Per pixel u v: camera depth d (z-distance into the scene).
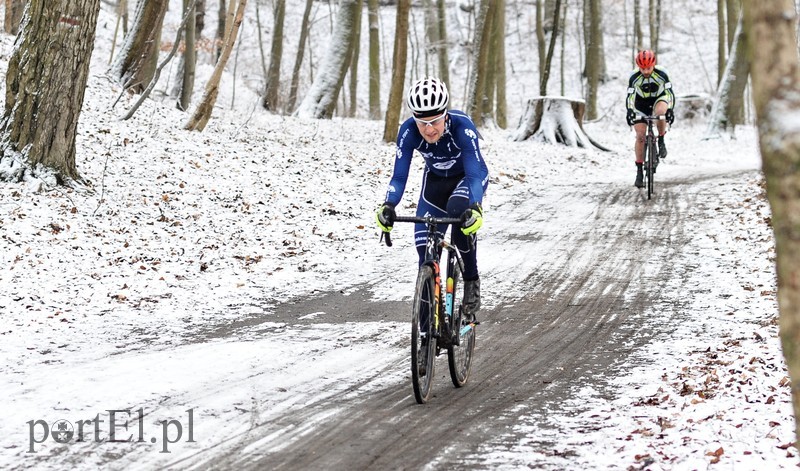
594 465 4.90
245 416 5.94
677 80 60.66
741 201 15.47
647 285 10.41
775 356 6.98
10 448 5.22
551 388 6.70
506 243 13.12
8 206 12.26
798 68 2.88
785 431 5.28
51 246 11.20
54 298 9.54
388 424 5.80
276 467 4.98
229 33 19.66
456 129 6.73
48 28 13.27
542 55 41.31
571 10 66.31
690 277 10.70
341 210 14.91
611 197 17.02
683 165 23.69
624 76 60.78
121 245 11.73
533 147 24.55
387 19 68.88
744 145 29.67
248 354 7.68
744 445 5.09
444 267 11.52
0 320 8.65
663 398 6.16
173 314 9.27
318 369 7.25
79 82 13.70
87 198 13.32
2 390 6.49
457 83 60.50
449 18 67.31
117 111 19.67
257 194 15.33
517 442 5.38
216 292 10.23
